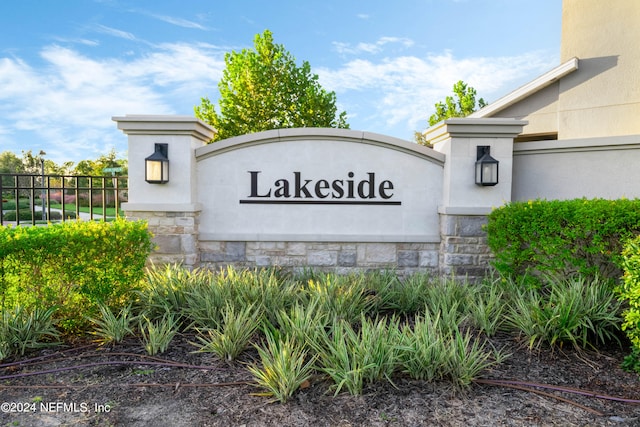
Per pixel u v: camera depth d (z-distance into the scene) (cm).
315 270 652
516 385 318
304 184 656
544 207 530
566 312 392
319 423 268
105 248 449
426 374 322
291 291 495
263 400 295
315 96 1558
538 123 1110
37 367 353
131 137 618
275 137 648
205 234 649
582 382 327
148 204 613
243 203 655
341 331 355
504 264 559
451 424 268
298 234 653
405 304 497
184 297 472
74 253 431
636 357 345
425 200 659
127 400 298
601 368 352
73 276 433
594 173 621
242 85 1591
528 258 549
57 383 325
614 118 957
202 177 652
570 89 1025
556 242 509
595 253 500
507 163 631
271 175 655
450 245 629
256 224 658
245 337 376
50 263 428
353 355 313
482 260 630
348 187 657
